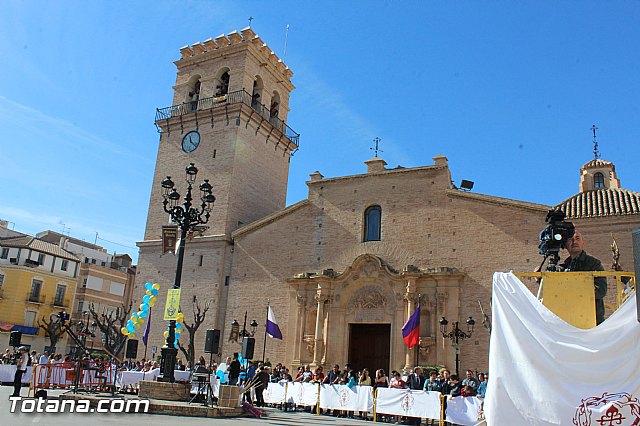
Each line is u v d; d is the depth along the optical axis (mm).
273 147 42781
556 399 6141
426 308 29750
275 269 34812
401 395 20188
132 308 38750
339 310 31891
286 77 45375
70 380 22391
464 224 30359
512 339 6590
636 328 6012
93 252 69375
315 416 21172
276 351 32969
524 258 28359
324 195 34938
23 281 55812
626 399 5883
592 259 7707
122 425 12820
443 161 32031
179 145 41094
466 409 18781
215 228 37344
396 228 32188
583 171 42125
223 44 41969
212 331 21891
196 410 17297
